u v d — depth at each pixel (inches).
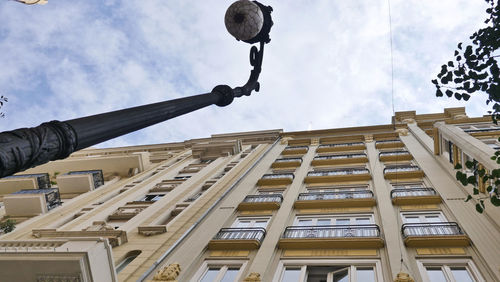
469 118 1137.4
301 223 621.3
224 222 631.2
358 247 499.2
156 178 1025.5
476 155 538.3
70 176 1022.4
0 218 828.0
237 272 486.9
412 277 402.9
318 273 470.3
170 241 566.3
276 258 499.2
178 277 465.4
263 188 829.8
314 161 995.9
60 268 353.7
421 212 586.9
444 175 717.9
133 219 690.2
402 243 488.4
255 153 1181.1
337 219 621.3
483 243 448.5
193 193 844.0
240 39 286.0
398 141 1099.9
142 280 460.8
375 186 735.7
